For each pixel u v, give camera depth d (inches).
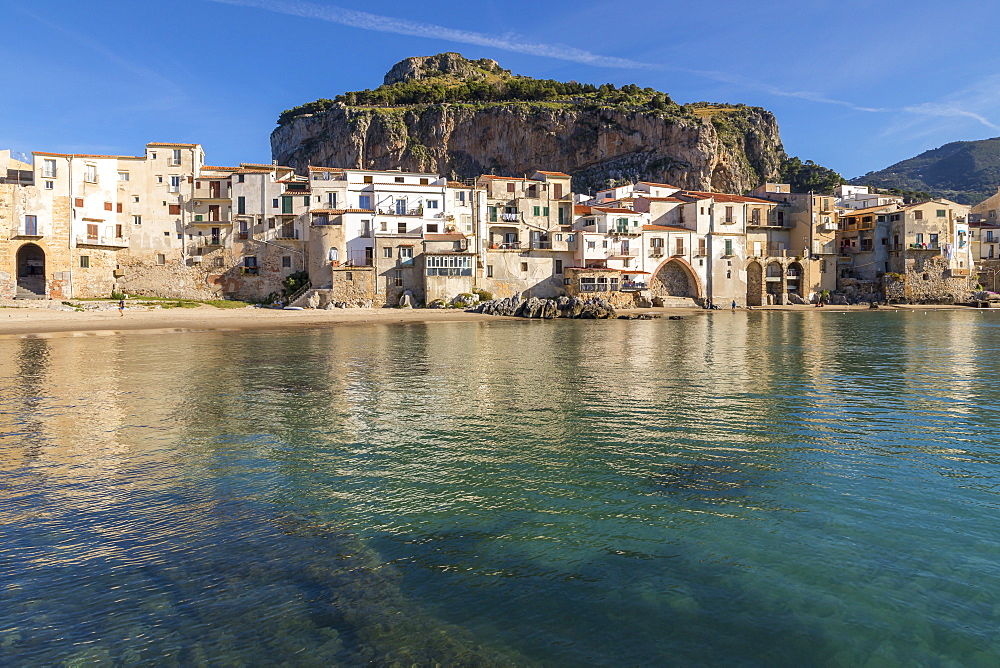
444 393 959.6
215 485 522.9
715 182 7081.7
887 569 373.1
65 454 612.7
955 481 536.7
